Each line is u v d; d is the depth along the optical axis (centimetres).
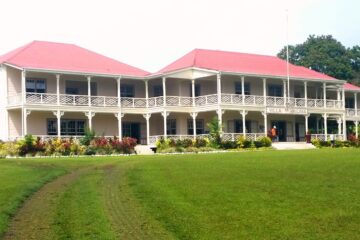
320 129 6581
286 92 5975
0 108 5034
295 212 1678
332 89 6488
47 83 5103
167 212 1684
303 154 3247
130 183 2138
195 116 5400
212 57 5803
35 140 4000
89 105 5094
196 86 5572
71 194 1978
